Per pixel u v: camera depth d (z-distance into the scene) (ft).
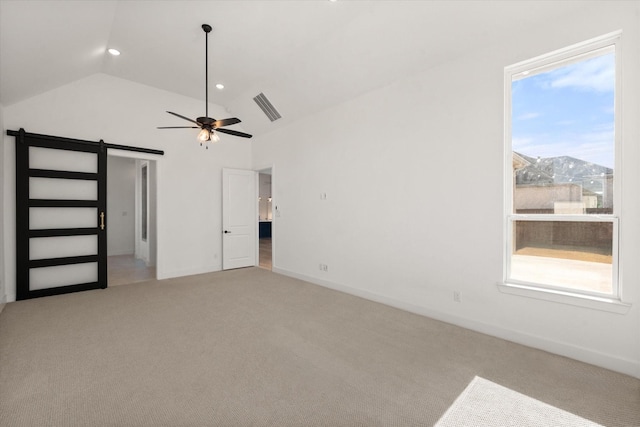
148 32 11.88
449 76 10.93
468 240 10.50
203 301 13.58
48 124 14.38
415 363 8.11
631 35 7.41
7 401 6.40
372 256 13.76
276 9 10.50
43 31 9.46
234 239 20.80
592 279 8.30
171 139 18.20
